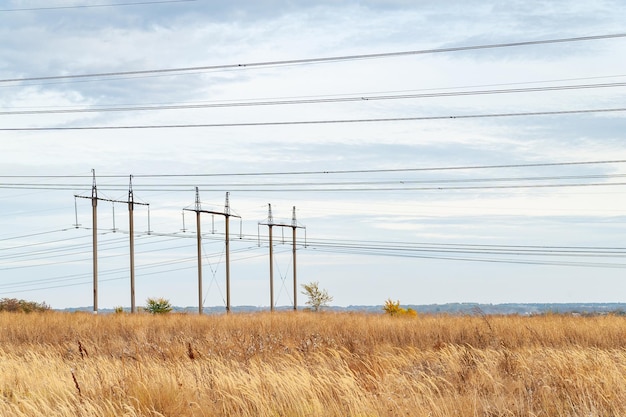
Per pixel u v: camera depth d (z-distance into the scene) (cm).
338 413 1352
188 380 1631
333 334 3189
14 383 1744
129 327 3753
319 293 7294
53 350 2747
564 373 1675
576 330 3023
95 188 6100
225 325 3728
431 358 2186
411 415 1303
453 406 1370
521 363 1877
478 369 1766
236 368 1998
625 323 3250
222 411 1414
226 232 7100
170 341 2956
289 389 1469
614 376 1560
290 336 3206
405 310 5662
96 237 6088
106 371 1766
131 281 6309
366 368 1995
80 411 1389
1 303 6353
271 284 7575
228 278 7056
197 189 6888
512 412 1344
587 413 1332
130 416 1347
